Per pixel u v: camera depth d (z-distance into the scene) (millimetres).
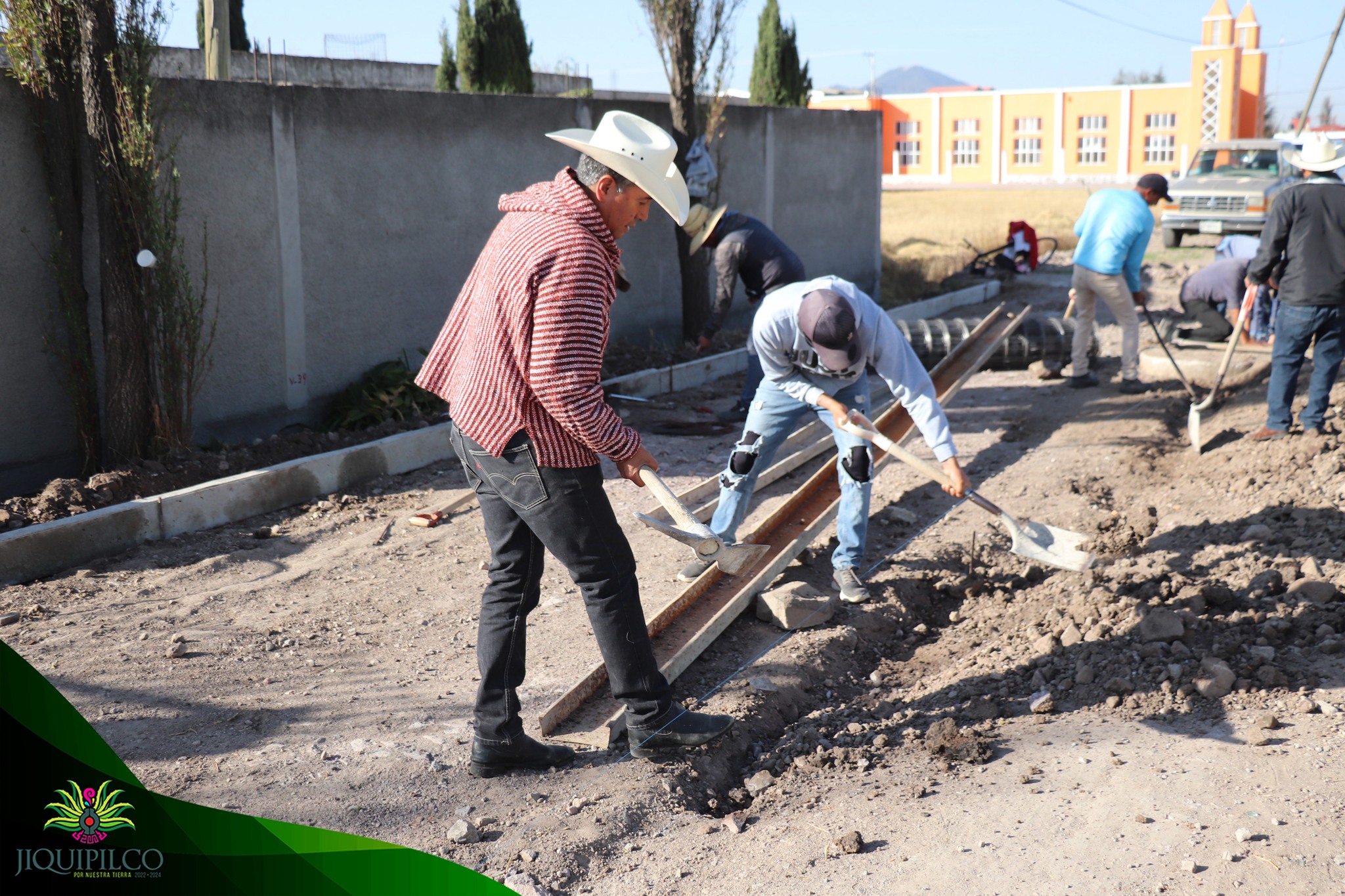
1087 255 8625
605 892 2877
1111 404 8508
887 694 4148
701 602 4473
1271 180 19578
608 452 3016
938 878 2822
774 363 4559
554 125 9602
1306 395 7645
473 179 8898
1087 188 41656
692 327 10945
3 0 5727
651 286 10938
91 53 5848
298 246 7559
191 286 6895
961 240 20641
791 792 3387
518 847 3027
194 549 5598
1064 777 3271
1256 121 45812
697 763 3523
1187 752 3330
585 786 3355
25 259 6105
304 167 7547
